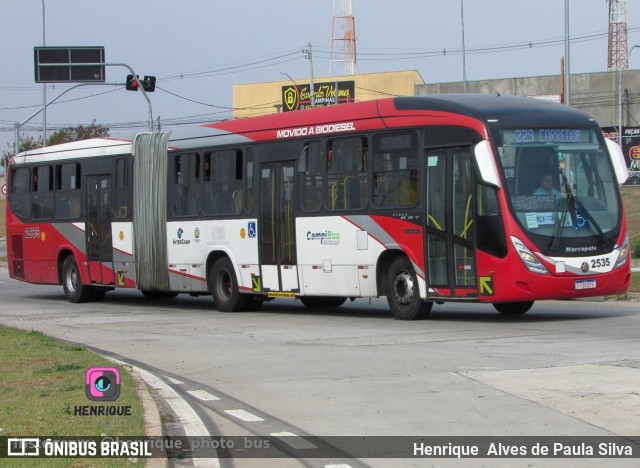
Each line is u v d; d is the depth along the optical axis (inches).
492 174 642.2
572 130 671.8
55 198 1057.5
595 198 666.8
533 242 638.5
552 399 392.8
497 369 470.3
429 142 684.1
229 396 436.1
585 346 540.1
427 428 354.3
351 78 3095.5
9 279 1542.8
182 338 664.4
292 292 784.9
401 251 708.0
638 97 2741.1
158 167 922.1
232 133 845.8
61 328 753.0
